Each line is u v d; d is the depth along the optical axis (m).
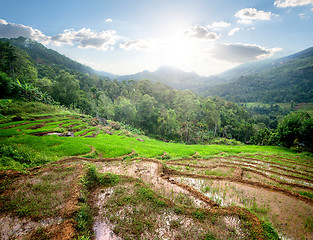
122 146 20.00
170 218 6.51
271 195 9.32
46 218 5.98
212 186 10.32
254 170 14.33
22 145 15.16
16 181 8.38
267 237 5.73
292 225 6.91
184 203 7.89
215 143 59.94
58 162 12.86
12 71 57.41
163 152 19.44
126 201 7.42
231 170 14.02
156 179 10.54
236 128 77.00
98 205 7.21
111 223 6.16
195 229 5.95
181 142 60.75
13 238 5.17
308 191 10.99
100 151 17.48
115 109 68.25
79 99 69.31
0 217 5.99
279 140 41.50
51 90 60.91
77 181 8.32
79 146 16.94
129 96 92.88
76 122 34.81
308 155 27.78
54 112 40.81
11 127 24.42
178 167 14.75
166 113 72.50
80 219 6.02
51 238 5.12
